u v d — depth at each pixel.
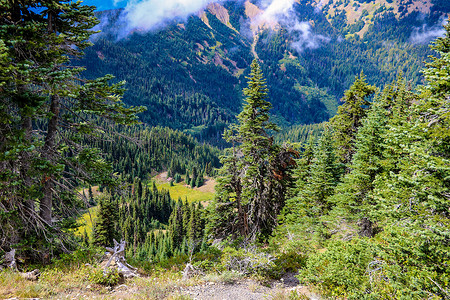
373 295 7.92
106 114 10.55
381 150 16.09
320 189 22.89
